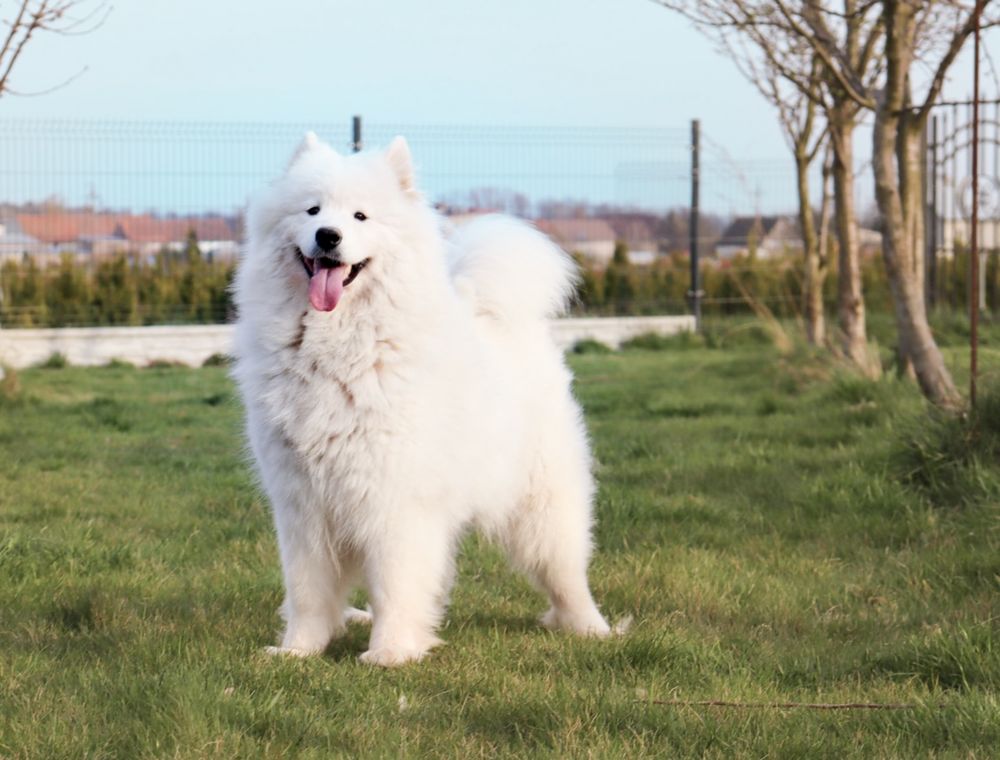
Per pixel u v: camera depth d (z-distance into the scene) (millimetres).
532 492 5074
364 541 4484
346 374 4309
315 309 4320
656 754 3508
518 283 5016
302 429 4328
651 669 4359
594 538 6352
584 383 14422
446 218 5230
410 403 4355
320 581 4586
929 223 19328
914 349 9062
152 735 3484
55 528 6703
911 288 9047
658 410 11750
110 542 6391
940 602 5262
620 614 5348
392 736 3588
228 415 11906
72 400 13055
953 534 6297
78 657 4367
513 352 5012
